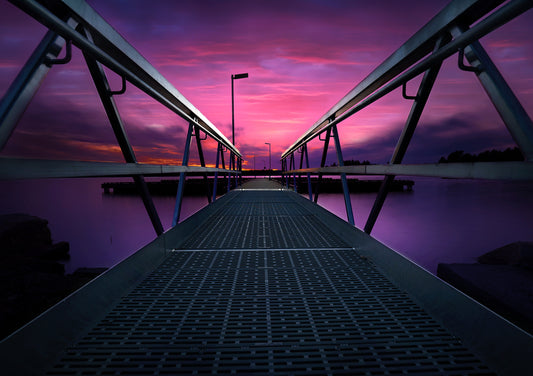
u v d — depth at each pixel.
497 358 1.04
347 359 1.10
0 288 8.82
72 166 1.07
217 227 3.81
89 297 1.38
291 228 3.74
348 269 2.15
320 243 2.94
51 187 109.06
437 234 18.78
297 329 1.32
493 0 1.01
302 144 6.40
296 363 1.08
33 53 1.11
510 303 4.77
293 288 1.80
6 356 0.92
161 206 39.91
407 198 41.53
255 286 1.83
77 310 1.28
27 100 1.08
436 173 1.22
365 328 1.32
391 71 1.89
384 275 2.02
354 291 1.75
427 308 1.51
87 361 1.08
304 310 1.50
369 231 2.47
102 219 33.16
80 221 32.25
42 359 1.04
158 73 2.21
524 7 0.77
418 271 1.63
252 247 2.78
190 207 38.41
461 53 1.09
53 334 1.12
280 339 1.23
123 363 1.07
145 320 1.40
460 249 15.16
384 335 1.26
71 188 102.38
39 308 8.44
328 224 3.85
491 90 1.02
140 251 1.96
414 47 1.52
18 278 9.37
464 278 5.89
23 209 43.16
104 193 77.25
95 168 1.27
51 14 0.99
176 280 1.93
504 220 23.64
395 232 19.56
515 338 0.98
